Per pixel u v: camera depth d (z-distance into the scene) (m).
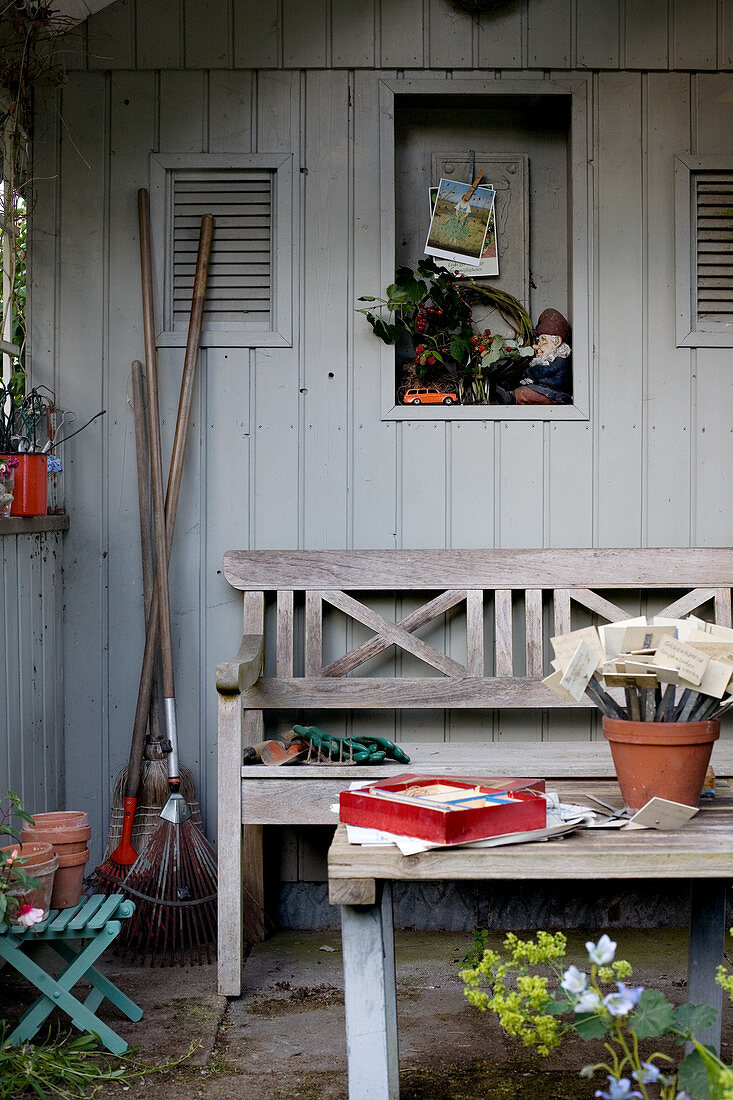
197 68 3.05
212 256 3.08
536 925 2.96
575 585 2.96
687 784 1.61
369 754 2.45
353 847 1.48
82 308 3.05
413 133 3.23
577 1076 2.03
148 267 3.00
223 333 3.05
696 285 3.10
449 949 2.78
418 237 3.23
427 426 3.06
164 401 3.06
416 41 3.05
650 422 3.09
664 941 2.84
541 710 3.03
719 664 1.58
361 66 3.05
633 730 1.61
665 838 1.50
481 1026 2.27
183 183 3.08
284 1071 2.05
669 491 3.09
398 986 2.50
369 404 3.06
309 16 3.04
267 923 2.93
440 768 2.41
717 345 3.08
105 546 3.05
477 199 3.20
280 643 2.94
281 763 2.42
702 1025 1.31
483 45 3.06
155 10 3.04
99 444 3.05
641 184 3.08
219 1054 2.12
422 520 3.07
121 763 3.04
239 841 2.40
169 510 2.96
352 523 3.06
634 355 3.08
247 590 2.96
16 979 2.51
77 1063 2.03
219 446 3.06
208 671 3.05
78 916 2.13
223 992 2.41
